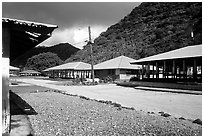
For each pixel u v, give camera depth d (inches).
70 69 1775.3
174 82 860.6
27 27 212.5
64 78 2062.0
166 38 2390.5
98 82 1342.3
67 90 810.2
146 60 987.3
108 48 3016.7
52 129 237.5
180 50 961.5
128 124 264.7
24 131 210.2
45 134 217.5
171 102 487.2
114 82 1312.7
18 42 364.8
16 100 473.7
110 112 343.3
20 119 267.4
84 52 3248.0
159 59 916.6
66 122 271.6
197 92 671.8
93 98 559.2
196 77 814.5
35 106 393.7
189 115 336.2
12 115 297.3
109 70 1542.8
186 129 244.5
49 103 437.4
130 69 1472.7
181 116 326.6
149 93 711.7
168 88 846.5
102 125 259.0
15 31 271.9
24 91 720.3
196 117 319.9
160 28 2723.9
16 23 198.4
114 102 479.2
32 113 324.8
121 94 676.7
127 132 231.1
